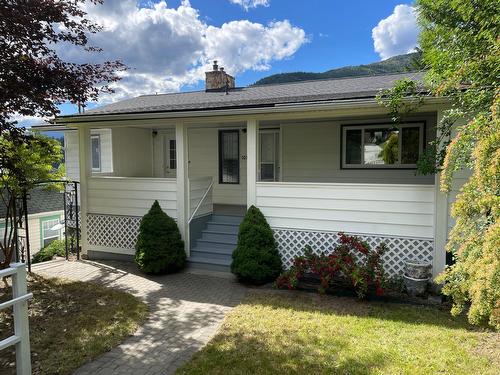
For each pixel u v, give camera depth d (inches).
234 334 172.9
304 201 263.9
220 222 331.9
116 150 417.7
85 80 245.3
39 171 277.3
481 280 112.3
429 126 326.6
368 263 224.1
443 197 224.2
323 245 260.5
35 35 219.8
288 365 143.8
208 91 472.4
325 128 366.9
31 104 224.4
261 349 157.3
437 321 185.0
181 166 300.7
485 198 117.0
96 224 339.9
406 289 221.9
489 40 168.9
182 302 221.1
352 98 240.1
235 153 422.3
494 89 161.0
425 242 233.9
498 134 117.3
